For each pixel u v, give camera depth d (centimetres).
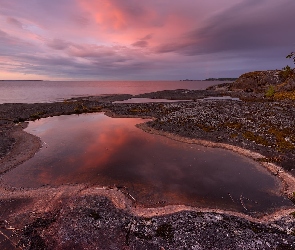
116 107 5772
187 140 3067
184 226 1366
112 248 1203
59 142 3094
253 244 1211
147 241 1248
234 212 1553
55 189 1847
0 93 12238
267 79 8500
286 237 1264
